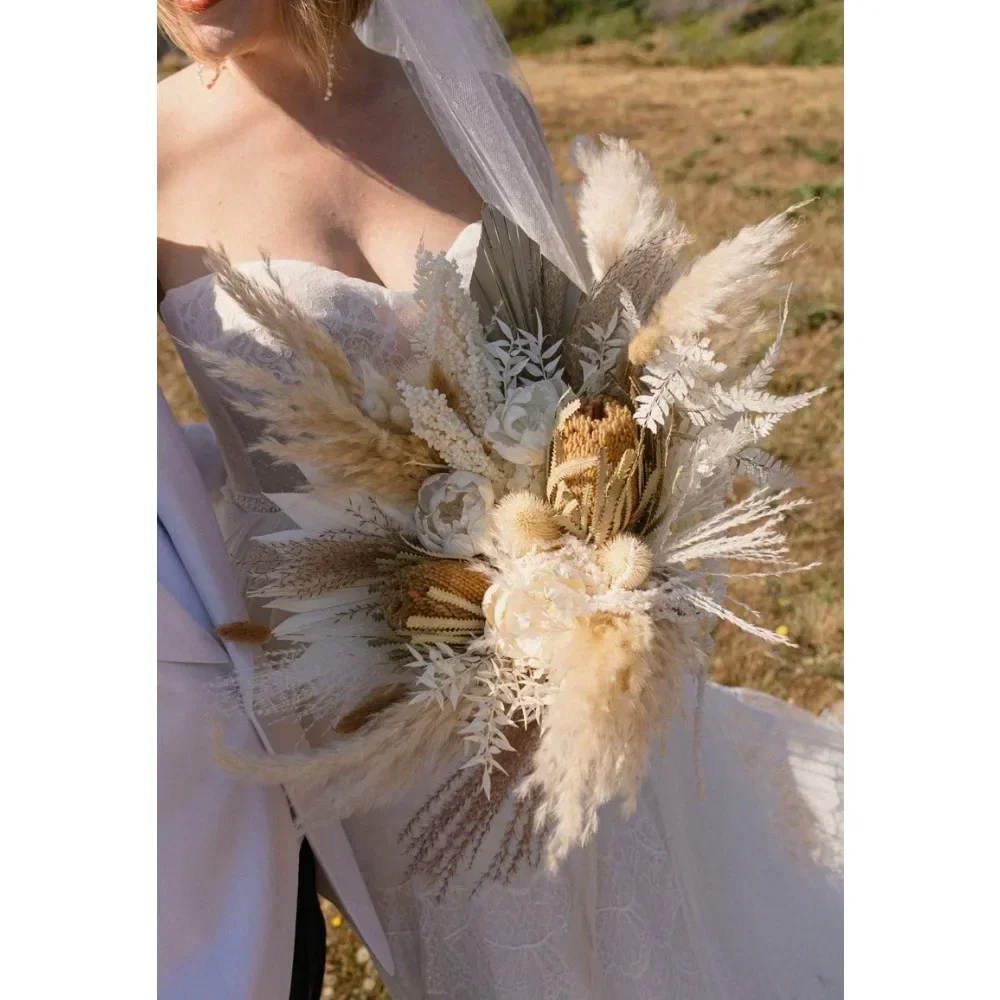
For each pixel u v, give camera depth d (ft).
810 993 6.89
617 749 4.76
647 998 6.16
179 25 5.90
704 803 6.65
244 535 6.32
